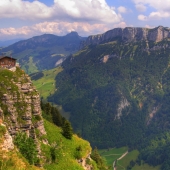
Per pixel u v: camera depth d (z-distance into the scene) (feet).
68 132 357.82
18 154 214.07
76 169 287.69
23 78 286.25
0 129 209.56
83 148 351.05
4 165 187.21
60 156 294.66
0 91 251.39
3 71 272.92
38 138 285.84
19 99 263.90
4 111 245.65
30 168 209.36
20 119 256.93
